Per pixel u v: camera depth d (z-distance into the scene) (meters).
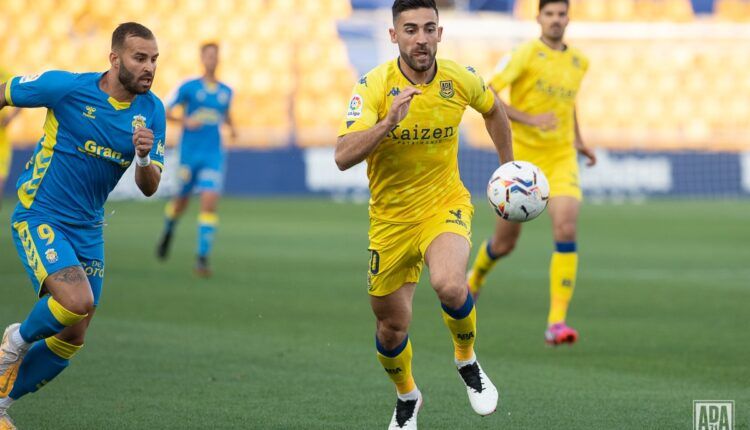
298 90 89.88
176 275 41.72
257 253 49.50
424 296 37.53
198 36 91.12
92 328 29.59
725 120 94.00
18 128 83.25
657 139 93.38
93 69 89.75
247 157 84.88
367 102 18.64
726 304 35.28
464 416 20.17
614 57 94.25
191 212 73.00
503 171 19.95
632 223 66.25
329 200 81.88
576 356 26.38
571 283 28.09
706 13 101.12
